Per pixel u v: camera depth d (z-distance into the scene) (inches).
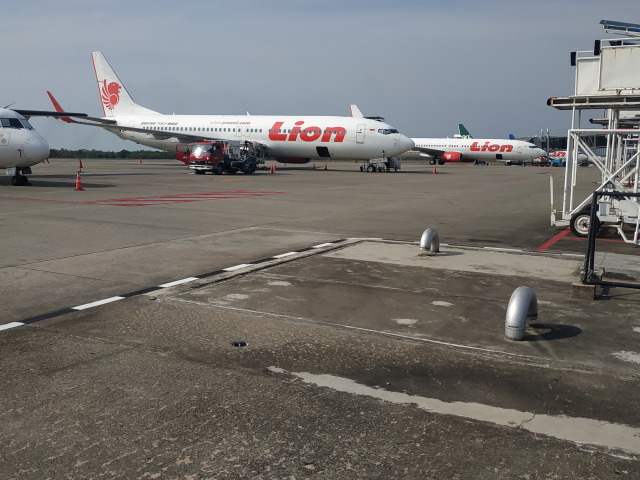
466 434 147.6
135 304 263.7
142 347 207.5
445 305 270.7
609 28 532.7
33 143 917.2
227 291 289.7
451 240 479.2
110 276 320.2
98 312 250.2
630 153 765.3
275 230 511.8
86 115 1163.9
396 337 223.8
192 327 231.3
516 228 564.7
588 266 305.9
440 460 134.9
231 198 813.9
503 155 2805.1
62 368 186.9
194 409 159.3
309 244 439.2
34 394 167.2
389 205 759.1
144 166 2182.6
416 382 180.5
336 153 1713.8
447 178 1526.8
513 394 172.7
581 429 151.3
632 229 569.3
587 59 541.3
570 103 546.3
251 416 155.7
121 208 663.1
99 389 171.2
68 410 157.5
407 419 155.5
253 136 1772.9
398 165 1947.6
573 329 236.8
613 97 525.3
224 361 195.2
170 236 467.5
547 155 3262.8
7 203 696.4
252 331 227.8
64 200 745.0
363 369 190.5
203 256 384.5
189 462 132.9
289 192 936.3
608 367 195.8
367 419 155.1
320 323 239.9
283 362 195.3
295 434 146.4
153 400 164.4
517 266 364.8
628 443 144.3
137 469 129.6
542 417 157.9
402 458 135.6
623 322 247.3
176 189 968.3
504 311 262.2
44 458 133.6
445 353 207.0
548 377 186.2
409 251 412.2
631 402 168.6
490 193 1008.2
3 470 128.4
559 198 917.2
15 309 253.1
